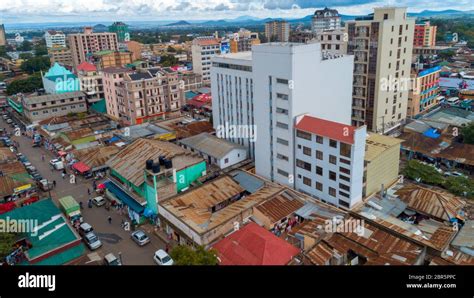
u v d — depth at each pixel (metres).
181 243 49.81
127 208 58.97
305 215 50.59
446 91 120.12
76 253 45.03
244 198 54.47
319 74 58.06
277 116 58.47
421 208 50.19
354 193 51.28
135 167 59.19
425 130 80.19
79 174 74.56
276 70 55.94
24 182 63.66
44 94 119.31
